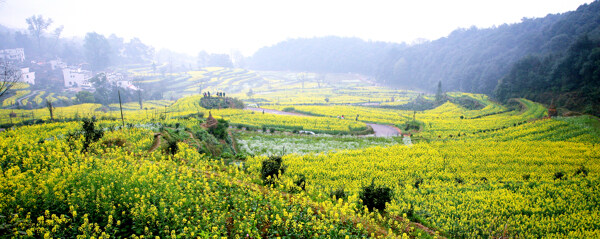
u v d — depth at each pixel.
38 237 10.38
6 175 15.05
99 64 176.88
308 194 18.62
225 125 43.03
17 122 50.97
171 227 11.50
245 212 12.97
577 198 23.67
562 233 18.33
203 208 13.36
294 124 59.97
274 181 19.38
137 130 30.41
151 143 25.88
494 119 67.50
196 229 11.21
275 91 181.00
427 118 77.50
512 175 29.97
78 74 143.88
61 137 27.03
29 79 131.62
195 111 70.06
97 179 14.09
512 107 86.44
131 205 12.31
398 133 59.28
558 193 24.61
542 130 48.91
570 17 134.00
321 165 31.09
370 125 68.69
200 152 28.86
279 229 12.55
